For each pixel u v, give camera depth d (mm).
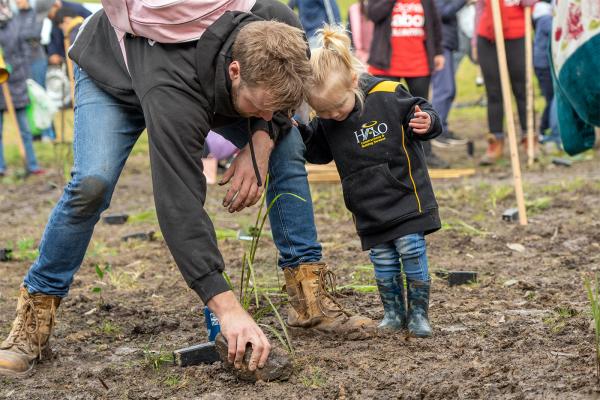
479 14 10289
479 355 3785
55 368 3969
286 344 4090
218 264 3365
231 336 3406
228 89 3291
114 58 3586
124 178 11109
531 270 5523
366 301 4910
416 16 9273
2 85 11242
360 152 4016
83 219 3725
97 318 4840
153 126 3297
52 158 12852
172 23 3322
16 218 8766
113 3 3426
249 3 3504
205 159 9727
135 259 6461
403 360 3779
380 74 9438
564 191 8344
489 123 10367
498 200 8070
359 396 3387
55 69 13266
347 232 7043
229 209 3670
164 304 5137
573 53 4695
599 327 3436
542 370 3500
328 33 3941
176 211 3293
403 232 4000
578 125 5086
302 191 4109
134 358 4086
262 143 3713
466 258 5941
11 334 3951
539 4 10922
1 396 3617
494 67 10180
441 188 8969
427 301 4090
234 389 3535
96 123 3656
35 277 3895
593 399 3172
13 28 11328
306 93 3932
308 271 4180
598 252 5910
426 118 3914
